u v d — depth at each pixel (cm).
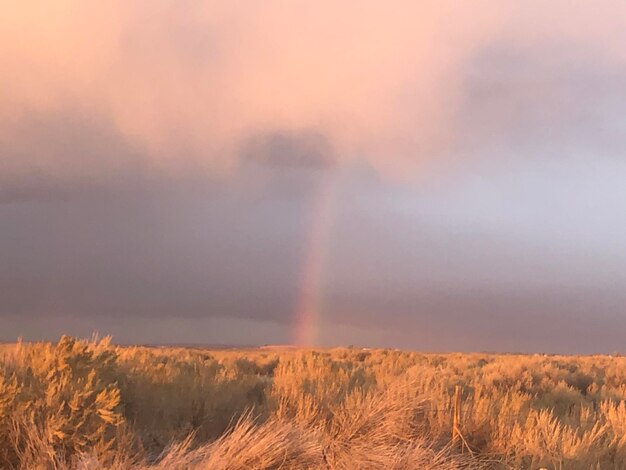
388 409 827
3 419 656
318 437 716
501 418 880
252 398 1094
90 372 764
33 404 686
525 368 2073
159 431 804
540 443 821
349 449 694
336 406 919
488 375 1847
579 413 1154
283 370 1246
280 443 645
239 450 639
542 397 1435
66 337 809
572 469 762
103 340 942
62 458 630
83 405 689
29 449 644
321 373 1252
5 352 873
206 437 830
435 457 695
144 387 927
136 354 1376
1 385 666
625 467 796
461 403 928
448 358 3247
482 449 826
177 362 1401
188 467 615
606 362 3122
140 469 609
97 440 661
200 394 941
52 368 773
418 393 966
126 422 739
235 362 2158
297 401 963
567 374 2052
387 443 749
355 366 2009
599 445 844
